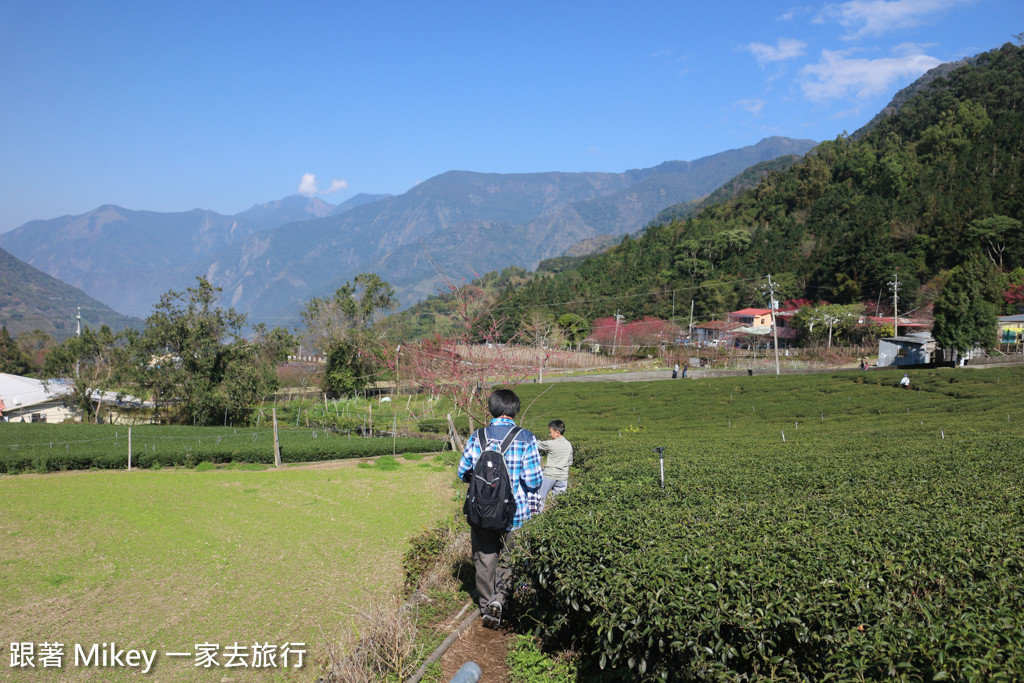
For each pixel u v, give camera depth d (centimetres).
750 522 629
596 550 536
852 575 453
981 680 337
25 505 1766
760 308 10600
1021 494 809
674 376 6650
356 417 4522
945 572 481
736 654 416
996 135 12531
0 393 5147
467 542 918
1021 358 5238
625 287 11731
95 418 4975
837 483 1018
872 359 7356
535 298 10125
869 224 9906
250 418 4938
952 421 2666
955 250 9138
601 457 1708
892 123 16550
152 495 1958
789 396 4650
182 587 1153
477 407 1697
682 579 457
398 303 6128
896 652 375
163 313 4703
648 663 471
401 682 537
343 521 1683
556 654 575
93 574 1211
